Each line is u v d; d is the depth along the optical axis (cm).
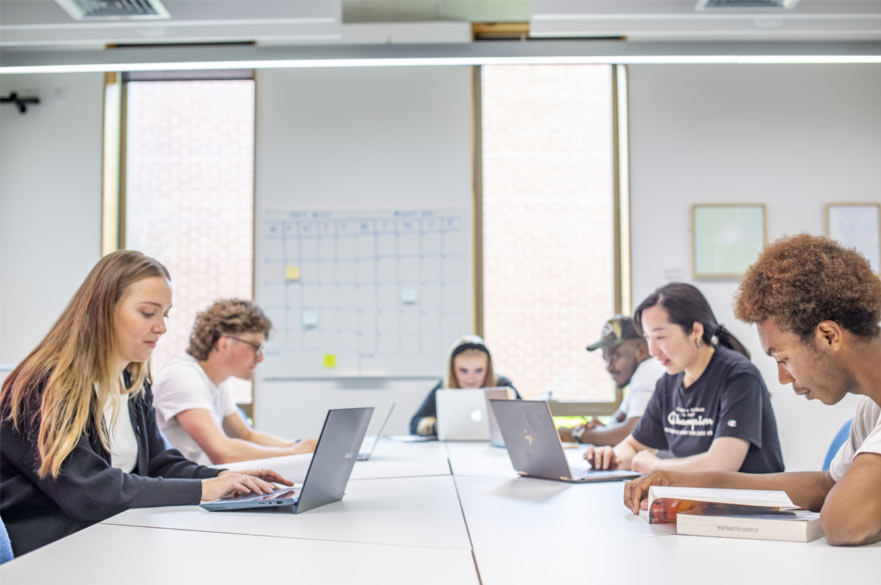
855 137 495
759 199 494
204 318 299
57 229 500
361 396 490
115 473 176
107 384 189
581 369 503
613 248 506
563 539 141
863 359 138
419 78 502
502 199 509
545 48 290
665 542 137
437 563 124
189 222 512
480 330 500
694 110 496
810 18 273
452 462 268
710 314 248
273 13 270
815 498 164
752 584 110
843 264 139
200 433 271
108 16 267
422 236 496
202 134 515
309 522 158
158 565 123
